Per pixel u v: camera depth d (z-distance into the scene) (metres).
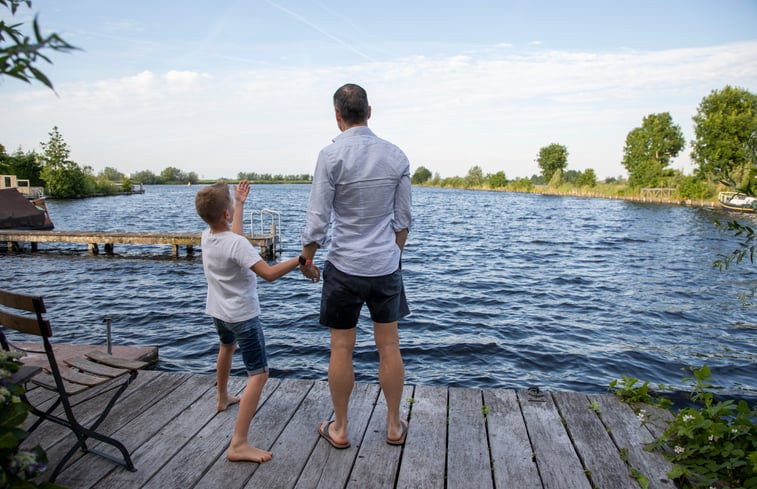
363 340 7.46
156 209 43.97
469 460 2.75
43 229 23.11
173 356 6.77
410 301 10.13
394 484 2.53
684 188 57.22
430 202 59.19
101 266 14.96
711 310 9.84
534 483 2.54
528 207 50.78
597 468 2.67
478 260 16.08
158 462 2.70
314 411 3.30
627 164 74.12
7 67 1.28
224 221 2.71
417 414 3.26
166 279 12.83
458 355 6.94
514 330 8.18
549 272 13.97
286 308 9.53
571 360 6.84
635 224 31.69
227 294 2.70
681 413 2.89
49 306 9.77
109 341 4.57
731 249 19.66
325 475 2.59
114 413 3.26
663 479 2.58
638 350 7.30
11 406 1.91
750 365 6.76
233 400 3.39
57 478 2.53
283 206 48.78
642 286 12.16
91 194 64.75
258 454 2.71
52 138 58.53
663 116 68.94
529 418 3.21
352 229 2.57
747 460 2.58
